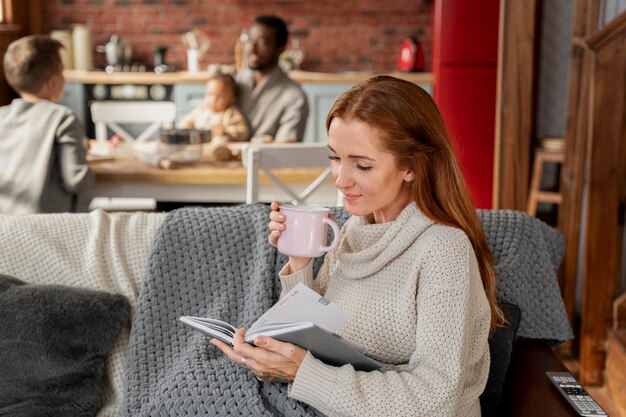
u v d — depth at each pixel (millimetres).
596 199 3238
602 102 3176
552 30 4277
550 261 2025
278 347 1512
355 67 6621
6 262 1998
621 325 3289
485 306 1622
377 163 1594
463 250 1578
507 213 2057
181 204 3873
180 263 1975
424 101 1624
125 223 2107
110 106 4707
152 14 6582
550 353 1925
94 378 1860
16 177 3119
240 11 6582
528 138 3434
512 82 3395
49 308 1854
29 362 1815
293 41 6629
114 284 2008
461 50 4590
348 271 1711
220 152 3391
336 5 6598
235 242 2010
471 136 4641
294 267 1801
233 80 4152
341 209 2090
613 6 3568
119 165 3301
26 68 3154
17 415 1763
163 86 6156
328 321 1576
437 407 1478
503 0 3355
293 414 1651
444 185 1639
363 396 1492
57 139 3119
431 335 1525
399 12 6625
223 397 1709
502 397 1857
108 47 6309
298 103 4293
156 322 1907
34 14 6145
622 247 3359
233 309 1925
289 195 3250
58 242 2047
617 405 3148
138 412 1772
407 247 1642
